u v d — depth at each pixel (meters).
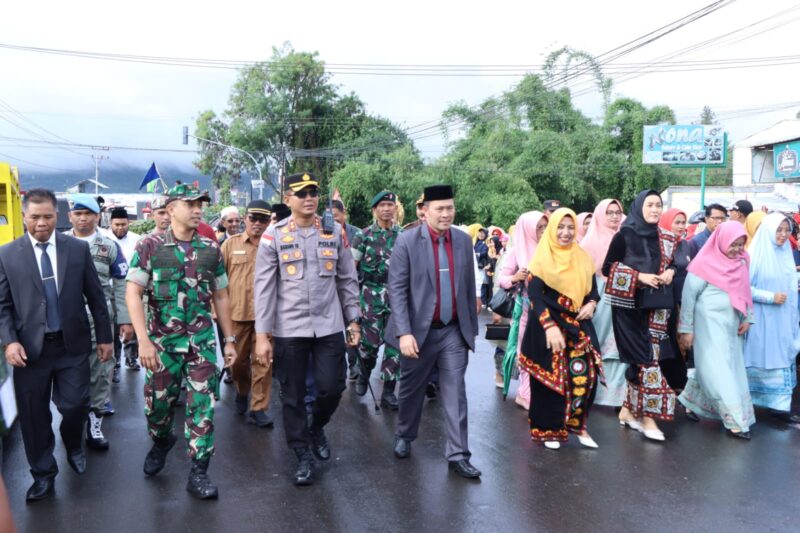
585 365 5.51
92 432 5.69
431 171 37.88
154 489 4.80
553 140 37.03
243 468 5.21
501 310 7.26
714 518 4.34
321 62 48.53
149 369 4.57
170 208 4.62
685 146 29.38
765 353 6.50
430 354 5.14
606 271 5.81
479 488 4.80
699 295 6.14
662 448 5.72
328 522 4.25
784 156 20.56
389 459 5.41
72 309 4.75
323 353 4.94
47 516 4.36
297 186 4.81
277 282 4.91
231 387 7.95
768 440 5.97
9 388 2.12
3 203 7.70
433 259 5.04
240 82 48.78
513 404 7.09
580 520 4.29
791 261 6.64
